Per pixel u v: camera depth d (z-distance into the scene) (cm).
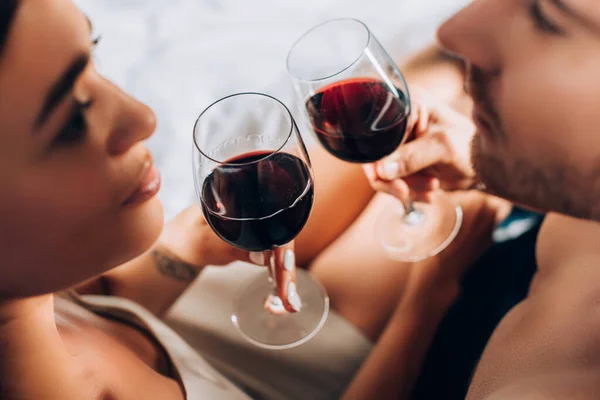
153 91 155
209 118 79
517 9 78
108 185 60
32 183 55
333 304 107
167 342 93
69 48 55
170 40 164
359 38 99
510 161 86
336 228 111
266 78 153
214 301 110
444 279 102
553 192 82
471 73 84
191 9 170
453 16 84
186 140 144
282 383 102
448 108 108
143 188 64
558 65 73
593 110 73
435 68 119
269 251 98
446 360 96
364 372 96
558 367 73
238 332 105
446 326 99
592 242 86
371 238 110
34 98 53
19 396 65
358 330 104
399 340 98
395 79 90
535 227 105
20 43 51
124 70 160
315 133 92
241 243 79
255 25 163
